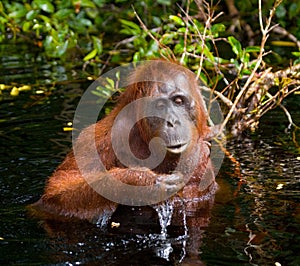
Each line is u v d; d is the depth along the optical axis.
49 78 14.82
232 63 12.38
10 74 15.21
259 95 11.96
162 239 7.91
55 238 7.97
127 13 18.03
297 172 9.84
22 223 8.41
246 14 17.33
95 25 17.83
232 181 9.59
